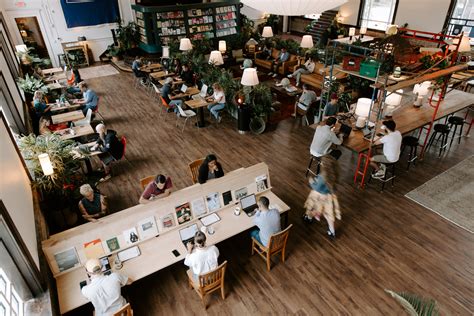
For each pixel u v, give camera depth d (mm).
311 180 4953
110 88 11891
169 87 8812
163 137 8195
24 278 3107
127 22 15375
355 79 8820
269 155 7277
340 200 5852
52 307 3234
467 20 11938
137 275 3713
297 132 8250
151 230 4152
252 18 18906
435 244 4934
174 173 6730
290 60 12383
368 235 5109
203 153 7434
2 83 6184
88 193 4531
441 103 7289
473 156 7121
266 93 8141
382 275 4449
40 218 4457
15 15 13102
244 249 4902
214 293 4250
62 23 14086
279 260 4703
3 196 3135
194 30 14742
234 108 8758
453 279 4379
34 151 5156
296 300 4141
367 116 6133
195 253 3645
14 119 6379
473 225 5262
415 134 8039
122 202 5934
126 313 3346
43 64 13453
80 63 14820
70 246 3705
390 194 6008
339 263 4637
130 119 9250
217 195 4582
